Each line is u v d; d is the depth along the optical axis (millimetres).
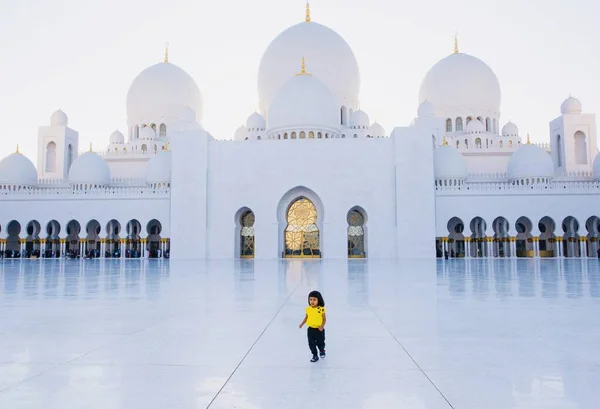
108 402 5707
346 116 66062
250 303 14273
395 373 6848
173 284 20828
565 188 53562
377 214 54375
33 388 6215
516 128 68750
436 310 12727
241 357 7789
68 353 8047
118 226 61719
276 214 55000
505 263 40188
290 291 17672
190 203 55219
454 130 69250
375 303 14180
